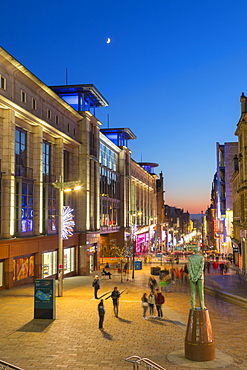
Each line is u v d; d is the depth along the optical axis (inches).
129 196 3243.1
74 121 1975.9
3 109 1267.2
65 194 1878.7
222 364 529.0
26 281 1401.3
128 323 775.7
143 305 817.5
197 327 548.1
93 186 2153.1
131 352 581.9
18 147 1391.5
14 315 831.1
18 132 1392.7
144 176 4328.3
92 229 2126.0
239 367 518.9
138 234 3927.2
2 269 1253.1
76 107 2092.8
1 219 1243.8
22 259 1378.0
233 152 3243.1
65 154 1930.4
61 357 555.2
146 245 4402.1
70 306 959.6
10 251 1270.9
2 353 570.9
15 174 1349.7
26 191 1378.0
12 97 1302.9
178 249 5177.2
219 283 1476.4
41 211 1497.3
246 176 1748.3
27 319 794.8
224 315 899.4
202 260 567.2
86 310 908.0
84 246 2007.9
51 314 797.2
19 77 1352.1
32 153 1491.1
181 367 515.2
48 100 1615.4
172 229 6702.8
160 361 539.8
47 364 524.7
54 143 1718.8
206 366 520.1
